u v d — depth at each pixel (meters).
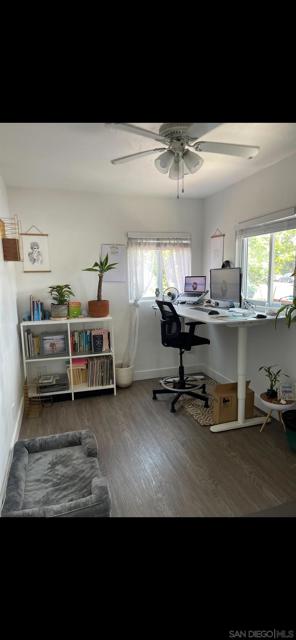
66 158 2.40
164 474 2.08
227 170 2.80
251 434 2.59
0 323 2.18
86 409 3.11
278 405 2.40
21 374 3.22
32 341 3.24
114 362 3.40
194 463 2.20
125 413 3.01
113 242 3.59
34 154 2.32
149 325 3.88
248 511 1.74
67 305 3.30
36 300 3.29
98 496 1.68
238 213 3.19
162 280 3.87
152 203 3.70
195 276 3.75
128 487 1.95
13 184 3.09
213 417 2.79
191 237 3.90
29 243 3.29
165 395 3.44
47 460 2.17
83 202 3.43
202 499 1.84
